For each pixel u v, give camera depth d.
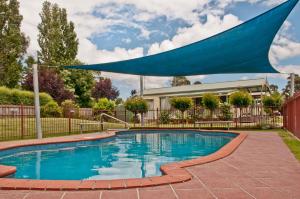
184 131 15.42
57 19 34.22
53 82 28.42
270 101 17.22
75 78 32.62
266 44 8.52
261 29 7.54
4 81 28.05
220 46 8.53
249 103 16.89
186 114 21.62
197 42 8.19
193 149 9.88
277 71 11.88
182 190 3.46
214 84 27.59
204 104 19.06
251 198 3.12
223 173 4.36
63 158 7.87
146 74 12.12
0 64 28.34
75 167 6.63
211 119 19.22
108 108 24.25
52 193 3.37
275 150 6.95
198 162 5.15
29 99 19.67
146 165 6.87
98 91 42.03
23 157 7.86
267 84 25.12
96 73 35.09
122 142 11.82
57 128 14.70
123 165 6.88
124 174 5.84
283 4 6.43
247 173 4.37
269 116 17.62
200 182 3.83
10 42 28.88
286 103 13.46
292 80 12.49
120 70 11.25
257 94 24.97
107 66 10.53
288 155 6.18
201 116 20.70
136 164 7.03
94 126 16.56
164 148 10.13
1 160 7.36
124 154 8.71
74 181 3.80
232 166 4.91
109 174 5.86
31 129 13.31
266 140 9.33
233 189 3.48
